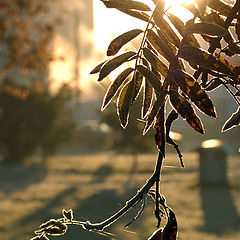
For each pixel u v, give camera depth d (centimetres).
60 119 2955
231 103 1188
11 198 1608
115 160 2747
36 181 2031
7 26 1861
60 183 1948
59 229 133
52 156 2967
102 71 118
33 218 1270
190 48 119
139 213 126
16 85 2614
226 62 144
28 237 1062
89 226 133
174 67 119
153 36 125
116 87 120
